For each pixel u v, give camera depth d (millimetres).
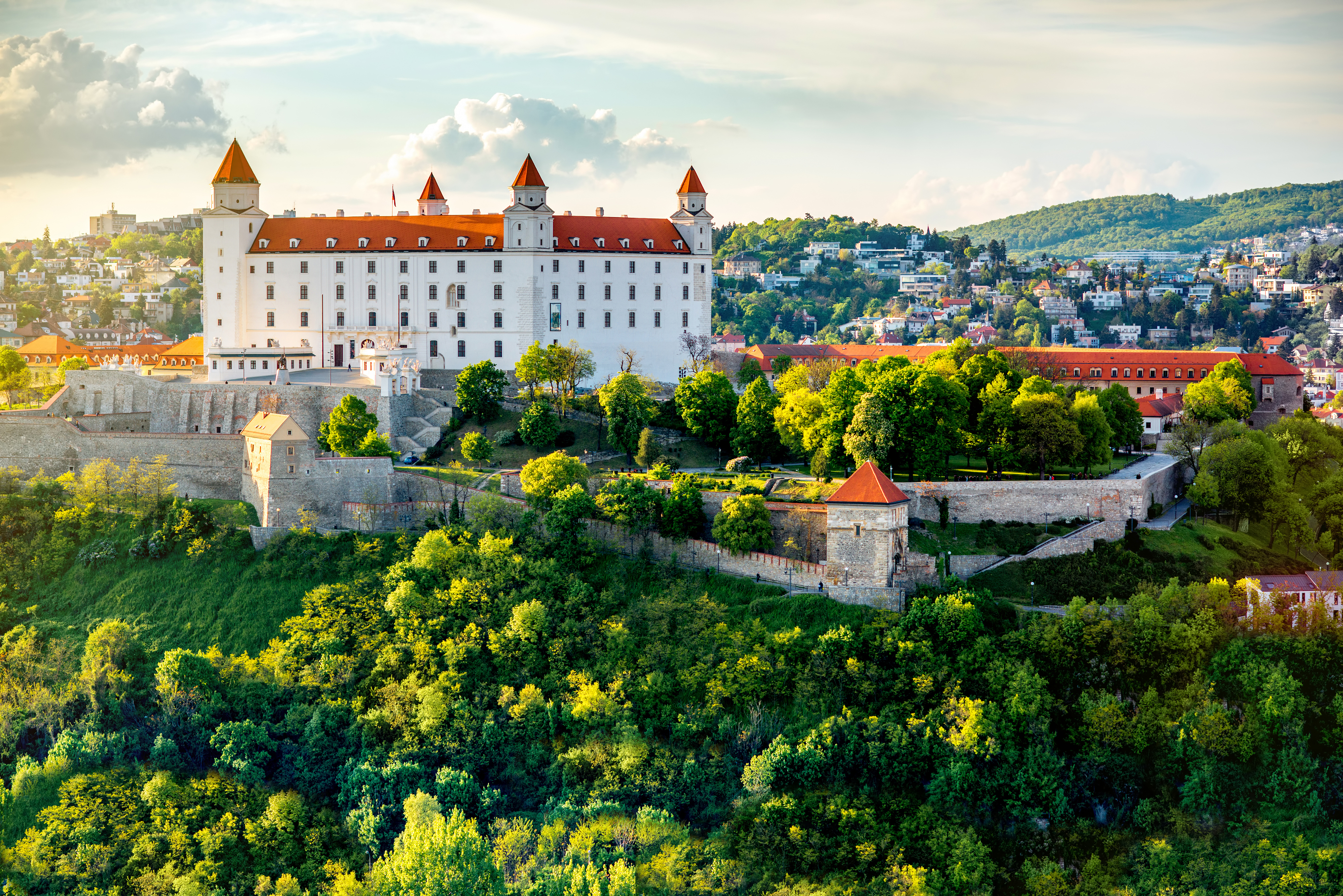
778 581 164750
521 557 171750
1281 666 145250
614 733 144000
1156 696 146000
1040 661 150500
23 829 137375
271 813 136750
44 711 154875
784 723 145500
